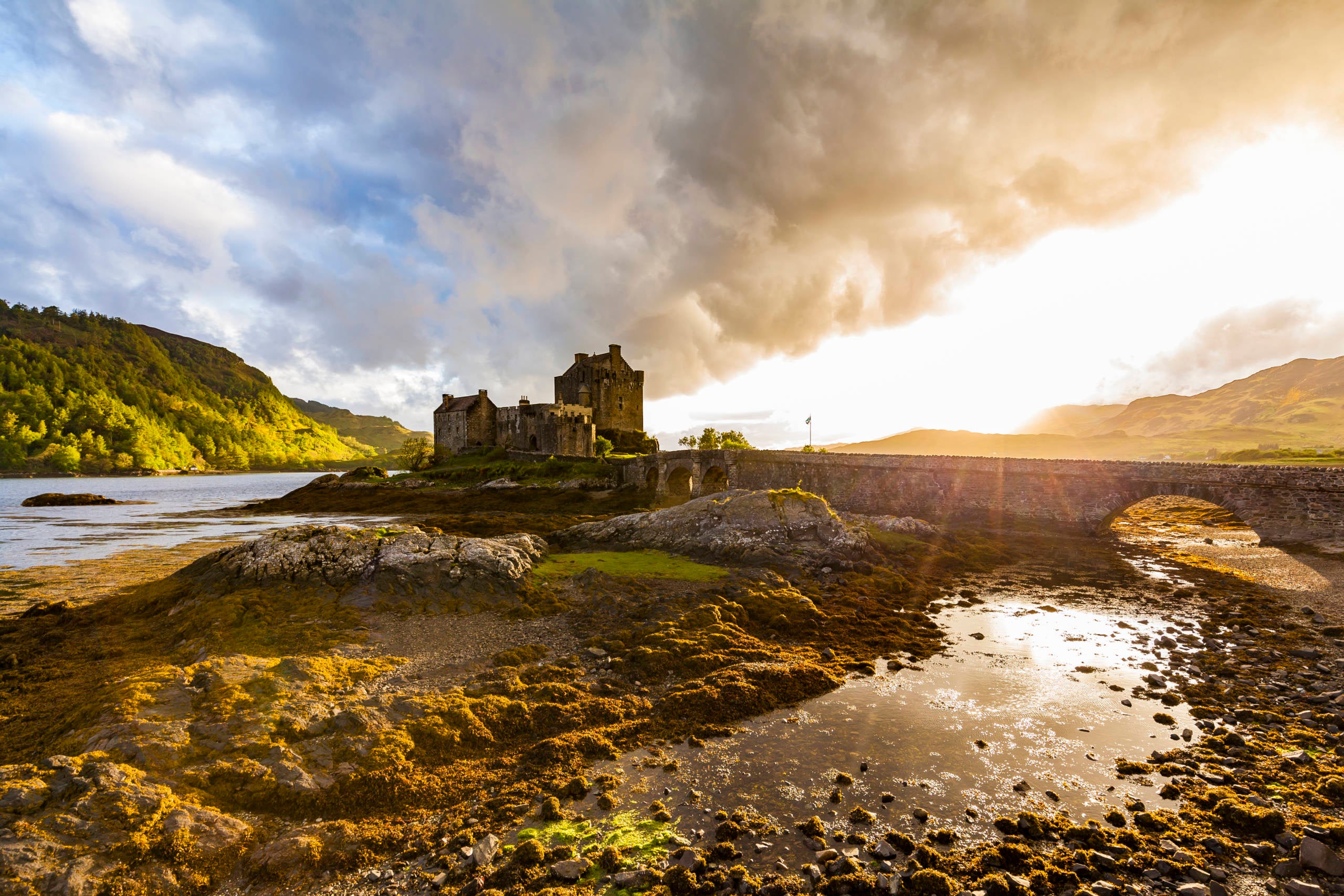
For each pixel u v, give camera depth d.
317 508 78.62
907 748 13.41
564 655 18.98
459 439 118.06
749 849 9.91
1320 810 10.67
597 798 11.52
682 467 67.44
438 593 24.38
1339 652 19.09
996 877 9.03
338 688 15.84
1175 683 17.05
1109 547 38.41
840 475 53.84
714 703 15.30
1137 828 10.36
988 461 45.06
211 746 12.13
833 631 22.11
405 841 10.38
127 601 25.25
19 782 10.07
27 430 188.12
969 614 24.66
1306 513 33.69
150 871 8.99
